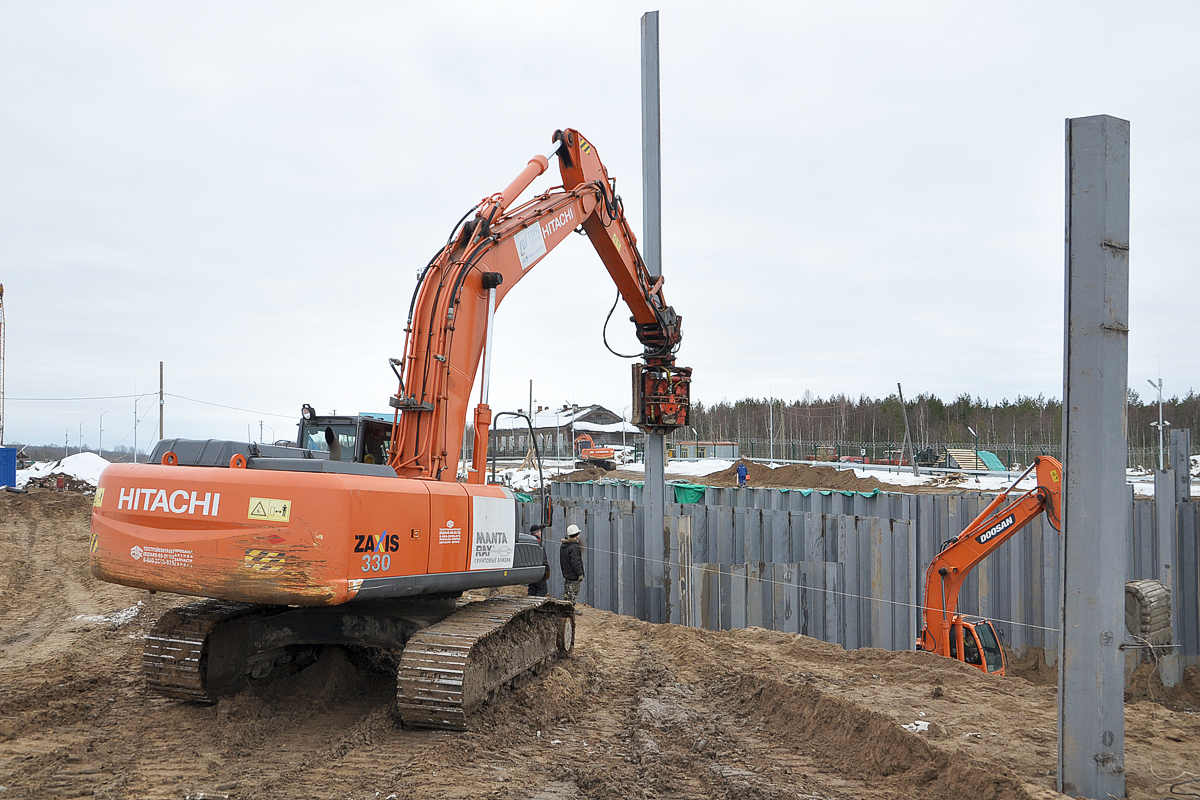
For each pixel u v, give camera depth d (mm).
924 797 4973
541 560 7977
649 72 12898
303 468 5391
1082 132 4969
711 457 58688
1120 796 4863
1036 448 51875
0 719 5953
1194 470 42031
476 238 6898
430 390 6445
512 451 58438
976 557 10672
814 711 6418
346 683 6992
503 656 6527
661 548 13156
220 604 6520
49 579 15016
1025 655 14406
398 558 5609
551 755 5684
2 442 45281
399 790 4820
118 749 5480
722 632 10844
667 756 5695
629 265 10703
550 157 9016
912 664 8703
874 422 83438
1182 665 13945
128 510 5496
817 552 13820
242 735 5707
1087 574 4887
